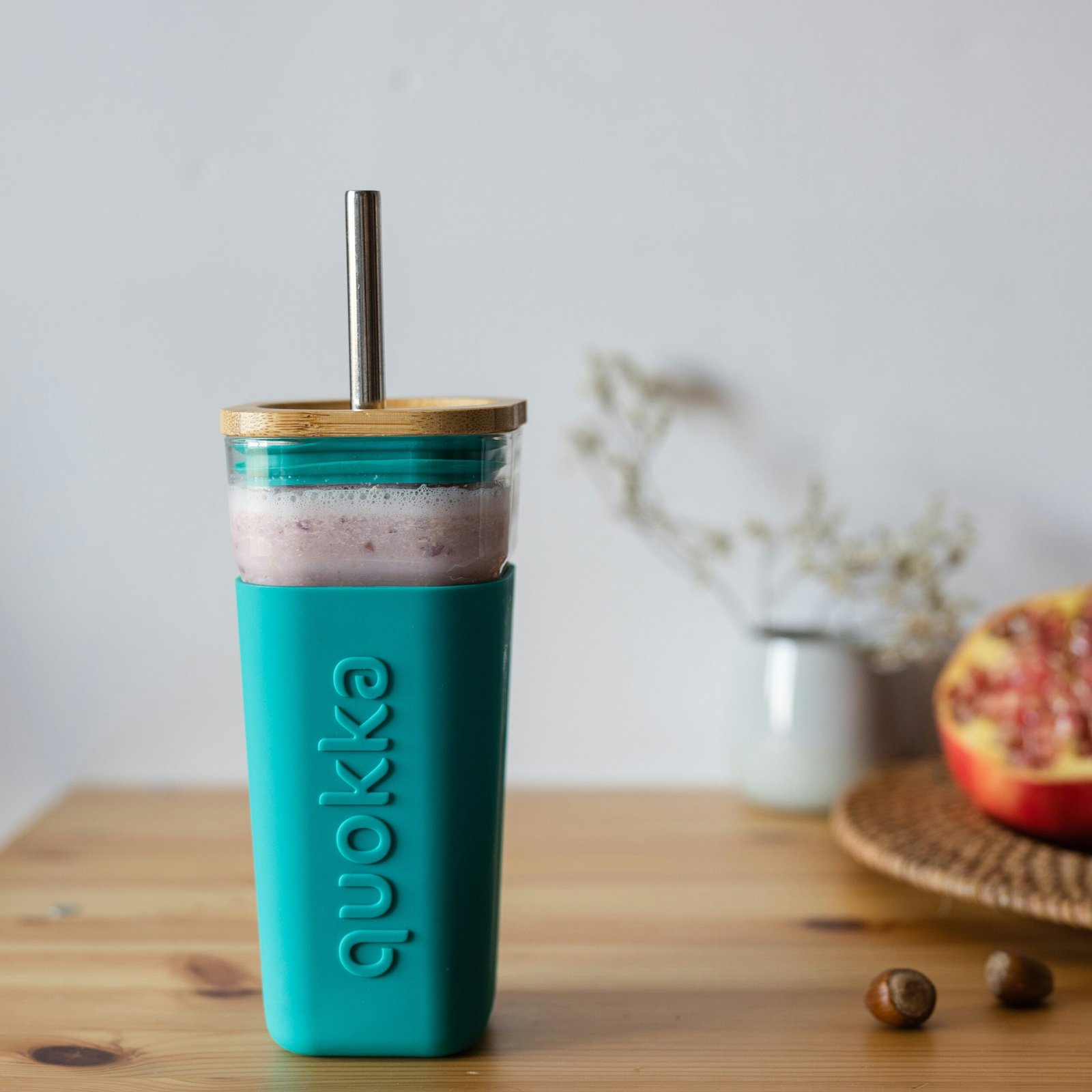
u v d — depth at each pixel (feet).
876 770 2.68
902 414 2.82
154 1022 1.75
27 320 2.77
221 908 2.18
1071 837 2.13
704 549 2.86
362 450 1.50
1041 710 2.22
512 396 2.81
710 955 1.98
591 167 2.75
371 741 1.55
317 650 1.54
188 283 2.77
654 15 2.71
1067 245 2.77
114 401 2.80
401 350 2.80
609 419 2.82
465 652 1.55
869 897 2.24
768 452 2.83
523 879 2.32
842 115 2.74
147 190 2.75
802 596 2.88
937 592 2.65
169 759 2.91
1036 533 2.85
